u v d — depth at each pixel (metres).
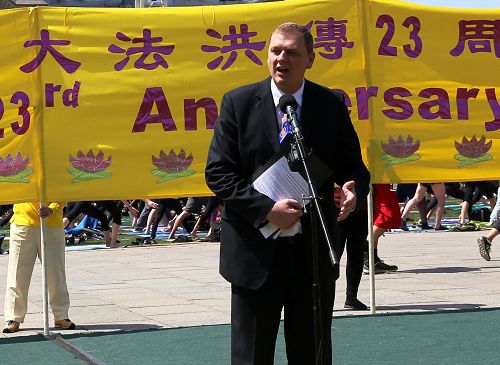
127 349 7.87
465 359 7.29
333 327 8.60
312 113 4.88
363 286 11.20
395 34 8.94
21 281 8.77
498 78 9.13
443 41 9.04
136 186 8.57
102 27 8.52
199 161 8.65
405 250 15.45
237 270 4.82
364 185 4.95
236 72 8.66
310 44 4.86
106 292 11.25
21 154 8.42
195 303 10.23
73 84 8.48
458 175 9.09
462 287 10.92
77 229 20.30
